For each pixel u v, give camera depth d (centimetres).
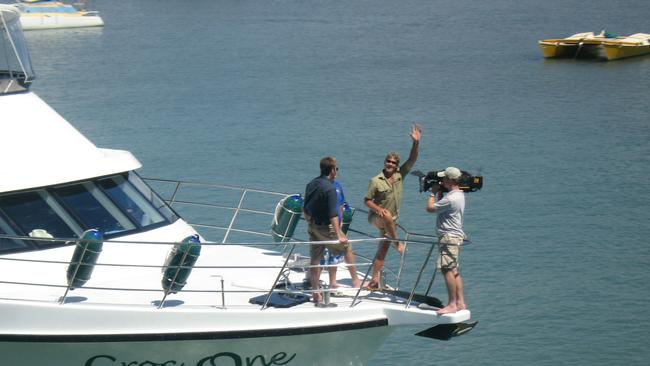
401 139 9938
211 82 14288
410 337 5059
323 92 13225
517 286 5697
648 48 16975
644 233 6694
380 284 3166
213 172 8500
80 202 3075
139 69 15688
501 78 14600
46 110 3266
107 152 3397
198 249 2814
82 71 15400
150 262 3067
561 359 4797
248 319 2800
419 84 13925
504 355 4844
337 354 2970
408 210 7188
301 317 2852
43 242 2942
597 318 5250
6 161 3028
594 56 16962
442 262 3005
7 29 3288
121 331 2723
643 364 4750
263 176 8350
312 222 3014
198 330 2764
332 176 3009
